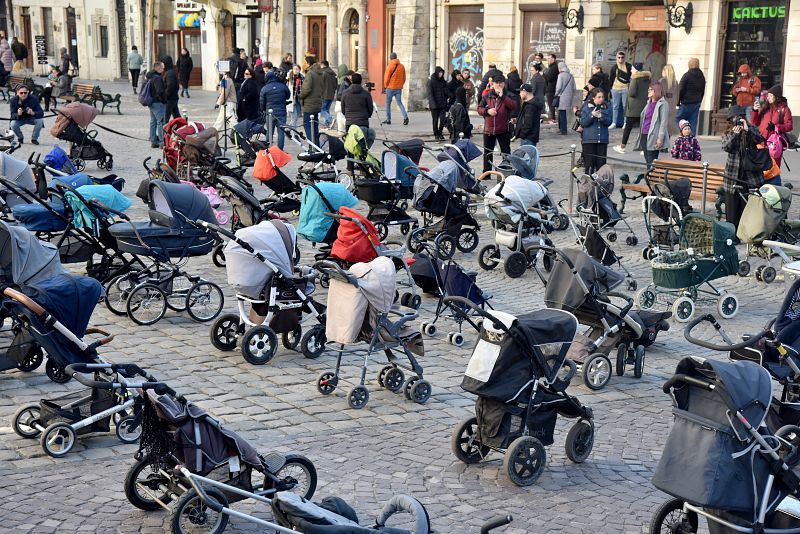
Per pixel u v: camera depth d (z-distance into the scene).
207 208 14.68
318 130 31.77
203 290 15.48
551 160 29.86
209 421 8.59
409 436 11.09
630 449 10.97
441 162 20.16
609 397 12.52
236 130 25.72
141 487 8.92
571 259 13.06
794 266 13.66
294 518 7.76
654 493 9.91
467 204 19.44
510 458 9.77
